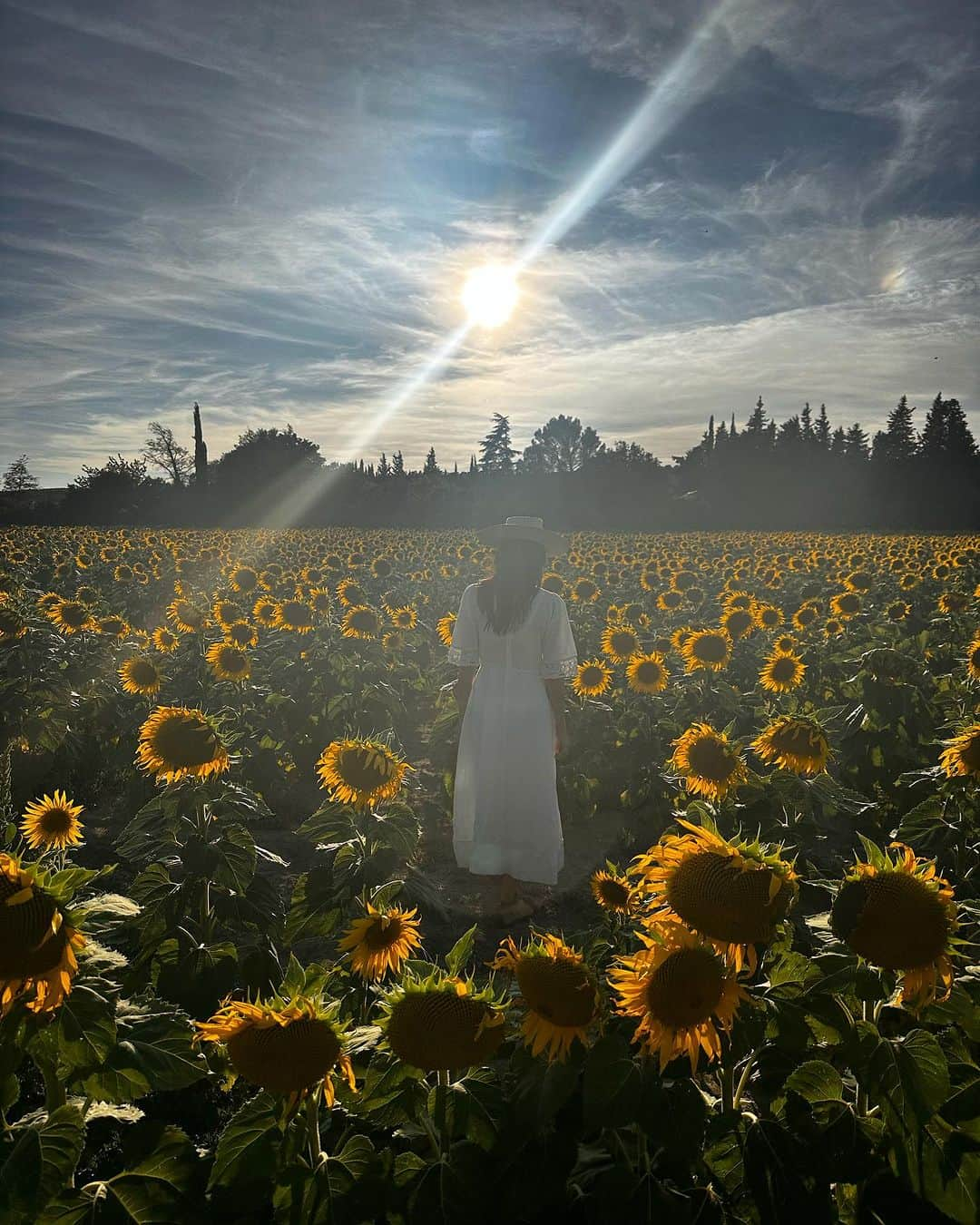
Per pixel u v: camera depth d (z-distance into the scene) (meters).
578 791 6.74
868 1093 2.06
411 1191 2.16
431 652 11.05
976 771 3.90
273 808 6.65
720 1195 2.17
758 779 4.15
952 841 4.13
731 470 112.94
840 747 6.78
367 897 3.32
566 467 142.50
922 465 110.00
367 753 3.63
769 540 35.94
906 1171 2.03
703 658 7.52
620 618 11.93
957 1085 2.17
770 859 2.00
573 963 2.11
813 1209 2.03
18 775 6.73
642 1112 2.00
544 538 5.11
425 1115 2.26
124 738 7.18
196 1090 3.27
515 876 5.05
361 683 8.05
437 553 23.84
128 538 32.44
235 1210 2.11
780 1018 2.13
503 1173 2.15
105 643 9.79
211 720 3.68
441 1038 2.08
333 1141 2.43
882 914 2.00
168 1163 2.19
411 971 2.46
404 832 3.68
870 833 5.94
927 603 13.83
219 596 14.12
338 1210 2.09
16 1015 2.06
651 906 2.15
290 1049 2.03
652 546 30.78
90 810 6.61
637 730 7.15
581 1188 2.17
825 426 142.62
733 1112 2.15
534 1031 2.13
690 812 4.00
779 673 7.31
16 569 17.92
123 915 2.31
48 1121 2.11
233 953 3.43
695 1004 1.94
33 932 1.95
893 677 7.16
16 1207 1.96
